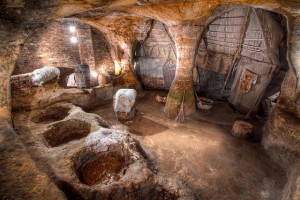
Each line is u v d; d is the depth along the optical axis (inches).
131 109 261.6
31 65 312.0
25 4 102.0
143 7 184.5
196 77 363.9
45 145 148.7
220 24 283.1
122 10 202.4
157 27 341.1
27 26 116.0
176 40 242.7
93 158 153.6
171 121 258.7
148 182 121.6
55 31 320.2
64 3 109.3
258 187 146.3
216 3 163.5
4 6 99.2
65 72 349.4
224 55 301.9
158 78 385.4
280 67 221.6
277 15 212.8
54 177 114.3
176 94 264.7
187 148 196.7
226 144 204.5
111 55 382.0
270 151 184.7
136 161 139.2
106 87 321.7
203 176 156.7
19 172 79.4
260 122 252.1
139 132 229.1
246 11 242.2
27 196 68.6
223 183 149.6
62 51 336.5
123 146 156.5
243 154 187.5
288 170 155.6
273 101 276.1
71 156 135.6
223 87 313.9
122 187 114.4
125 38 337.1
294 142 157.1
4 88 125.4
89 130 186.1
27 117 195.3
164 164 170.9
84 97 281.7
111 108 300.5
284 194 125.8
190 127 242.4
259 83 248.2
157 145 201.8
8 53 118.5
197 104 291.9
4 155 88.0
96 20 279.9
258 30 234.2
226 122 254.8
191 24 219.5
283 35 208.7
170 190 119.6
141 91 372.8
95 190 109.5
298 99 173.6
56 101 240.4
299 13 130.8
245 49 264.1
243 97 274.4
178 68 260.5
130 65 365.4
